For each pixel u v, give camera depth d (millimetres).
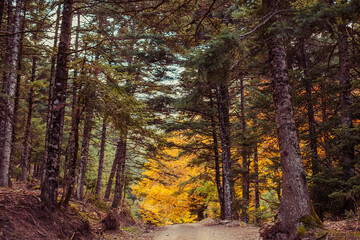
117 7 10969
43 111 24875
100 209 14844
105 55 9523
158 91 17297
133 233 13438
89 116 10641
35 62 18844
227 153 18031
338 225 7715
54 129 8672
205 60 5793
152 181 22844
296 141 7336
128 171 18234
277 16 6820
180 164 23891
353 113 10453
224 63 6340
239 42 5750
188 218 27266
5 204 6840
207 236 11492
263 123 14906
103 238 9859
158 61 16156
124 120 9367
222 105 18531
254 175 18016
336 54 12445
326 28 5238
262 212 15289
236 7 13344
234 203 18094
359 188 8398
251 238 9820
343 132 10180
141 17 8906
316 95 12477
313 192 11305
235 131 19594
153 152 17312
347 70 11102
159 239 11805
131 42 14648
